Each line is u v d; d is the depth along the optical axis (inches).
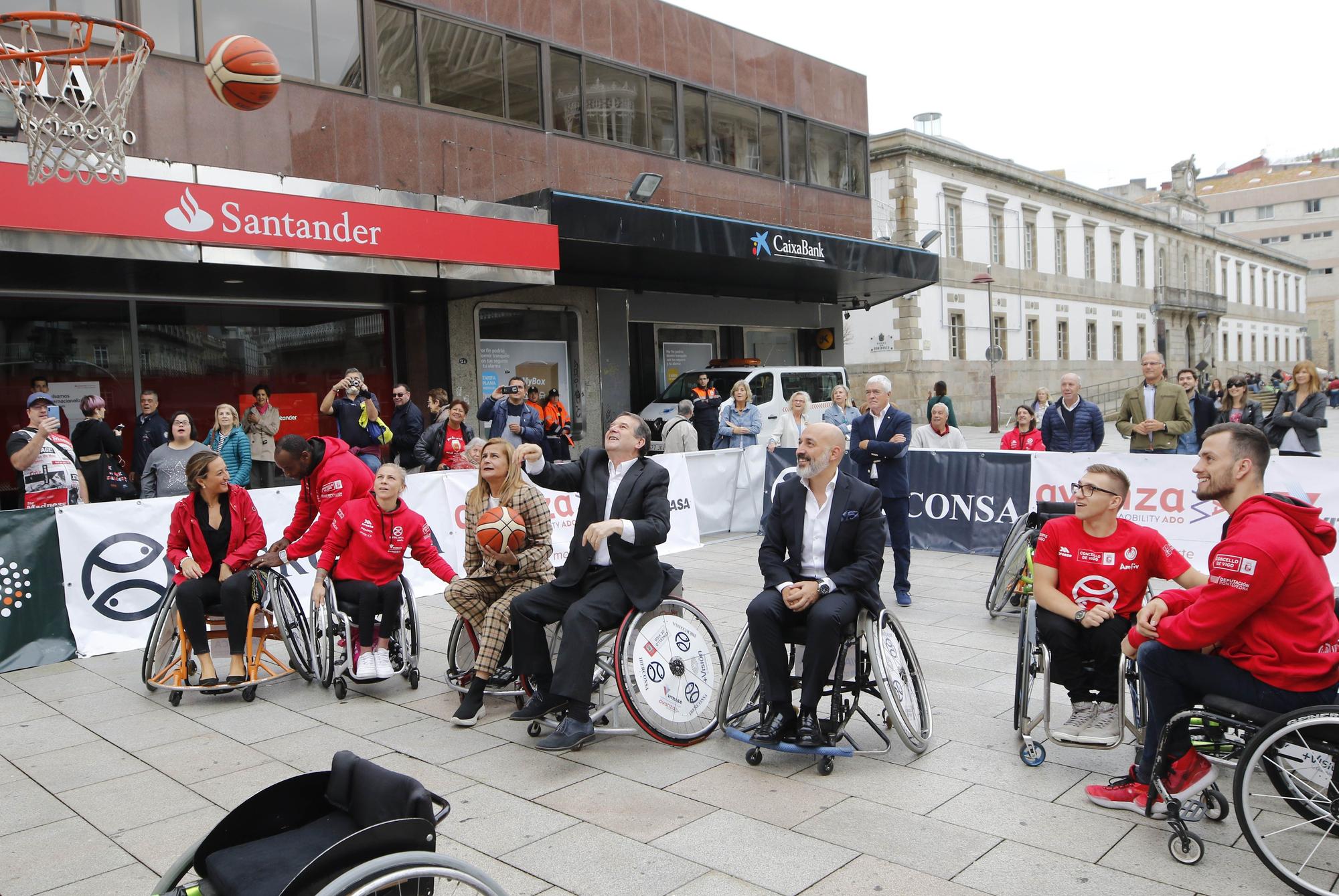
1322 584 131.3
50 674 246.7
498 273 448.5
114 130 250.1
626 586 183.3
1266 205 3627.0
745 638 177.0
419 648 245.4
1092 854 135.3
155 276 393.4
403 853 93.8
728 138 696.4
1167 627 136.9
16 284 383.6
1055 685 215.8
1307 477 298.5
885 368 1131.3
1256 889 125.0
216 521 220.7
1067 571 170.9
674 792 160.4
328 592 218.2
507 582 210.1
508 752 181.2
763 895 125.5
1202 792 142.0
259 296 458.3
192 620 215.5
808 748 165.5
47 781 171.5
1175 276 1863.9
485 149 531.2
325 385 484.7
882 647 172.4
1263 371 2421.3
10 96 235.3
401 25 494.0
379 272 408.2
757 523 457.4
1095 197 1509.6
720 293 712.4
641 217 509.7
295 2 448.8
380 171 482.3
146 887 132.5
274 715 206.7
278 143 442.0
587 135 591.8
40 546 259.6
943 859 134.5
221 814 155.3
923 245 756.6
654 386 685.9
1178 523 315.9
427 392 523.5
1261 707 133.5
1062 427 362.6
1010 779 163.3
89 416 351.6
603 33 602.5
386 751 182.7
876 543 172.6
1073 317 1462.8
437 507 338.6
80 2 375.6
